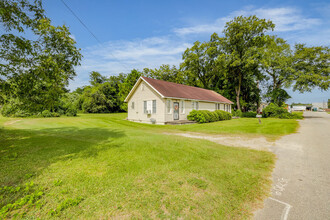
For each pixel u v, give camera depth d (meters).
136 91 19.48
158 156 4.93
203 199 2.84
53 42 4.93
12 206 2.35
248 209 2.67
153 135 8.67
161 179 3.47
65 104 26.97
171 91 18.03
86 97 40.97
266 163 4.84
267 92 32.06
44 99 5.14
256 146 7.03
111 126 13.49
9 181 3.17
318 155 5.71
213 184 3.39
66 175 3.47
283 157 5.48
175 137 8.09
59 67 5.10
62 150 5.29
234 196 3.03
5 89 4.66
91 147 5.68
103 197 2.71
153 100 17.39
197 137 9.07
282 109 24.95
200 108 21.38
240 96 34.00
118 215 2.31
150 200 2.70
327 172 4.23
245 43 28.58
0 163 4.09
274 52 27.80
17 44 4.46
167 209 2.51
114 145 6.00
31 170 3.69
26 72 4.74
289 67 26.19
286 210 2.65
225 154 5.54
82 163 4.18
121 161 4.39
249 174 3.98
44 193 2.77
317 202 2.88
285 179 3.82
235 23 27.05
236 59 27.84
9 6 4.33
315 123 16.12
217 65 29.92
